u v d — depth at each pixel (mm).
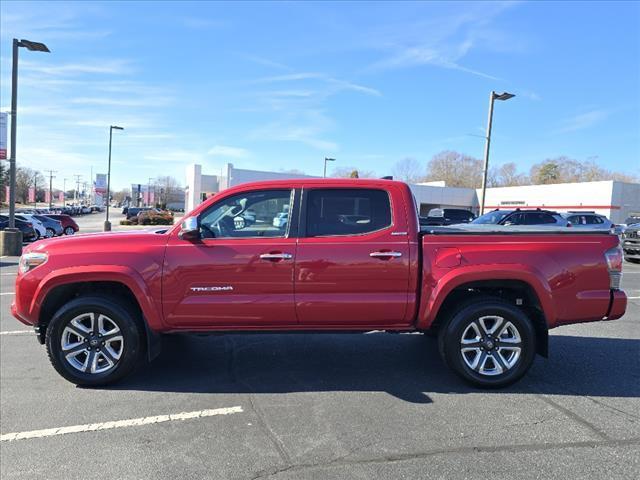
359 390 4453
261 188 4508
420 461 3205
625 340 6258
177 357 5406
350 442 3465
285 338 6180
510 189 52781
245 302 4332
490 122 24984
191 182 58688
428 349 5738
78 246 4406
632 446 3408
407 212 4441
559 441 3477
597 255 4461
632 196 41250
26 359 5438
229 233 4453
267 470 3113
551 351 5742
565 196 45250
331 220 4445
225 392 4414
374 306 4363
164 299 4328
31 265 4426
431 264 4355
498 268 4293
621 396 4328
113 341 4484
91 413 3982
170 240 4395
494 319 4426
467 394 4352
